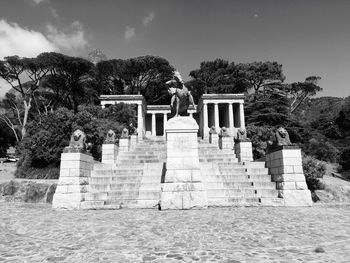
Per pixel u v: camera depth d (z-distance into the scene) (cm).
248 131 3203
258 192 1305
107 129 2628
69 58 4653
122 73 5141
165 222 869
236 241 650
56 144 2261
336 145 4853
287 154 1293
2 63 4362
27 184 1861
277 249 586
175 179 1176
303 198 1238
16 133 5078
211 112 5503
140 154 2014
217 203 1214
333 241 646
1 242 664
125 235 714
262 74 5791
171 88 1330
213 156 1922
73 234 734
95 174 1461
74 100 5219
